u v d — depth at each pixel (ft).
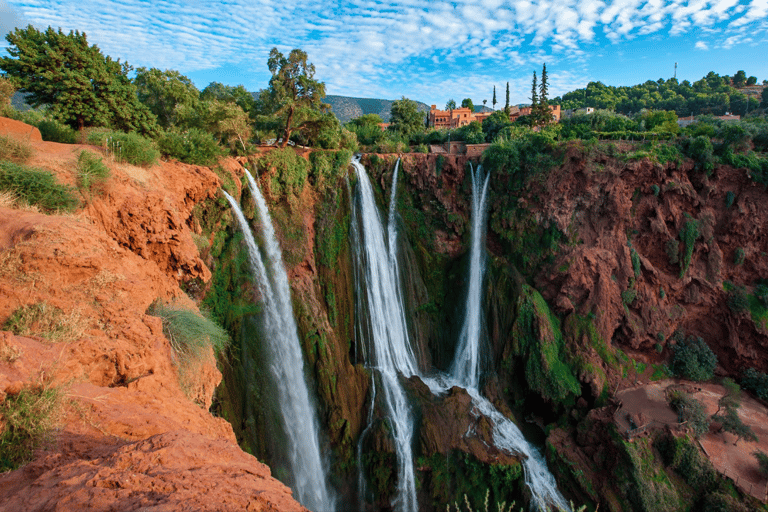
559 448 88.28
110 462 15.23
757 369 102.73
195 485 14.42
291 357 81.00
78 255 25.98
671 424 84.02
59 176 36.86
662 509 74.90
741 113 341.41
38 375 19.03
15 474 15.08
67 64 65.31
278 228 88.17
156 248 43.80
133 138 52.42
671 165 103.55
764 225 103.30
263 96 133.08
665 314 105.09
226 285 72.59
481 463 79.41
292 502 15.47
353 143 120.06
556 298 106.63
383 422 82.94
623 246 103.65
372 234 106.73
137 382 24.41
